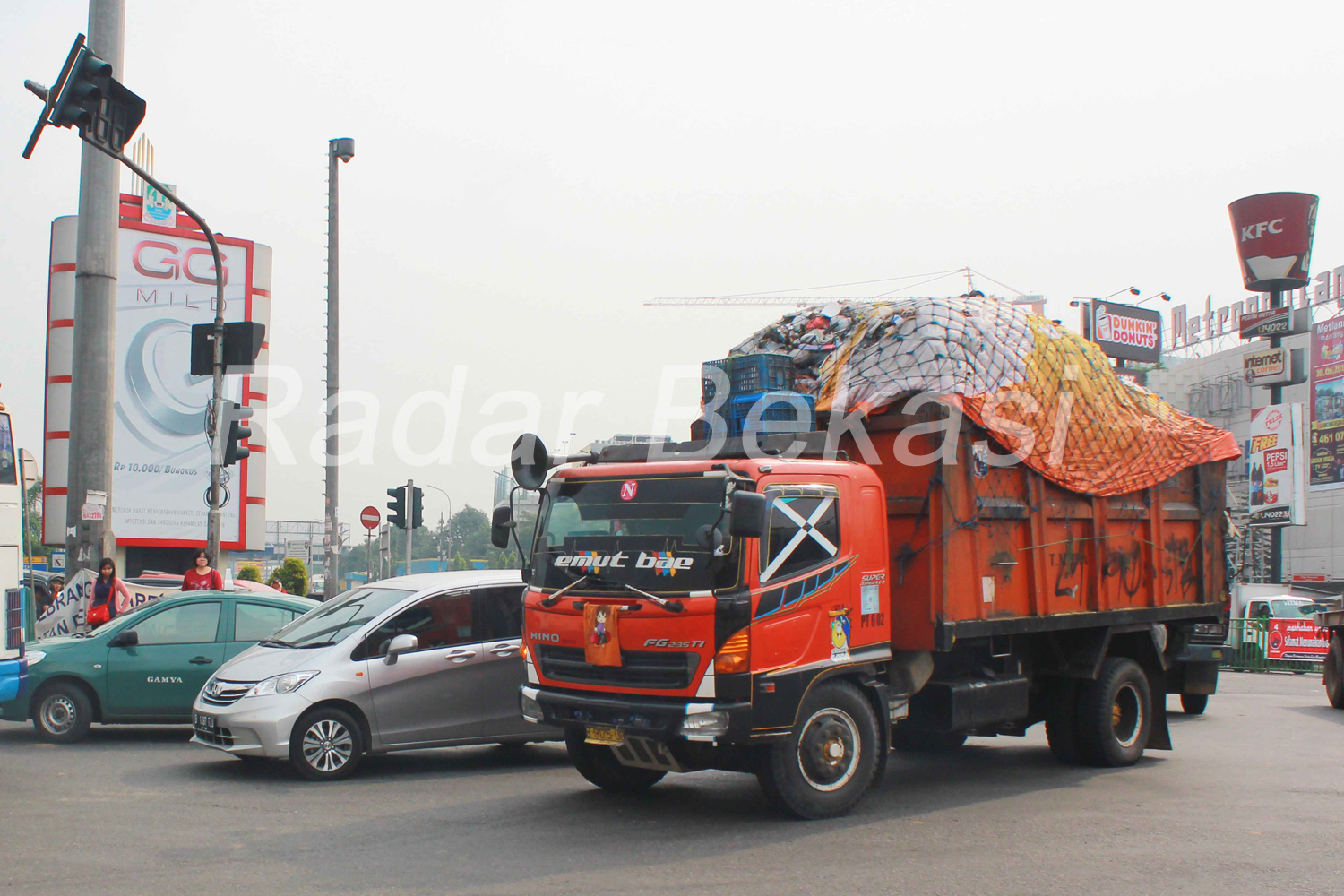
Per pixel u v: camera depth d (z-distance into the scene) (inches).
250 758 403.2
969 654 356.2
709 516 288.2
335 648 378.0
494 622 404.8
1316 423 1882.4
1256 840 278.5
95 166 592.7
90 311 589.9
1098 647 387.2
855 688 314.5
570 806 323.6
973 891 231.0
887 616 321.7
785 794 294.8
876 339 354.0
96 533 586.6
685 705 279.3
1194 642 512.7
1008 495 352.5
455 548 3280.0
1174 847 270.4
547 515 321.7
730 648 280.1
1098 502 387.5
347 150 906.7
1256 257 1620.3
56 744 429.1
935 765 405.1
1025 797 339.9
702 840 277.0
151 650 442.9
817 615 299.0
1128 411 405.1
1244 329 1643.7
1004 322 363.3
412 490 881.5
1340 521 2047.2
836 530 309.1
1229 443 448.8
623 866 250.8
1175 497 430.0
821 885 234.5
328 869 245.8
